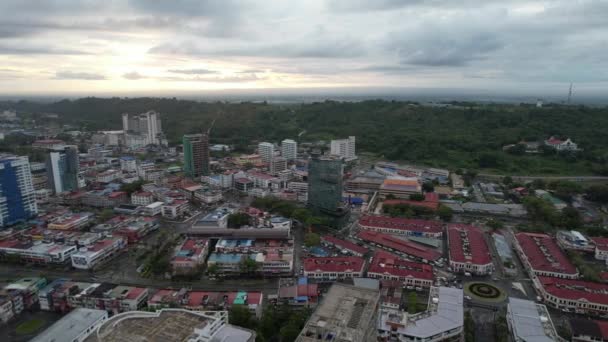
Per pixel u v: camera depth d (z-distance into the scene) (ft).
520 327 645.51
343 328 495.41
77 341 625.00
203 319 561.02
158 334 526.98
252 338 558.15
